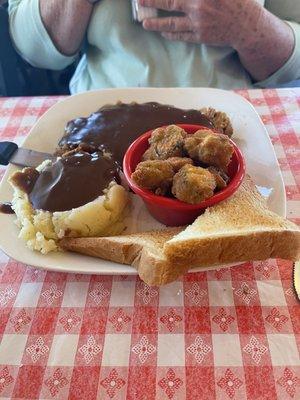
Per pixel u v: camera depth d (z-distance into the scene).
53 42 0.47
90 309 0.25
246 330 0.23
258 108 0.40
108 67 0.48
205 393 0.21
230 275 0.26
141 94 0.39
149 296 0.25
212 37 0.43
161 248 0.24
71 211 0.26
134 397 0.21
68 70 0.57
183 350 0.22
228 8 0.41
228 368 0.21
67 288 0.26
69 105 0.38
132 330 0.23
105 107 0.36
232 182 0.27
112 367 0.22
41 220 0.27
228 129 0.34
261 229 0.24
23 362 0.22
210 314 0.24
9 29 0.50
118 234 0.28
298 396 0.20
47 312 0.24
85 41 0.50
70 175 0.28
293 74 0.50
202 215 0.26
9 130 0.38
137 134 0.33
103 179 0.28
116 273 0.24
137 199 0.30
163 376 0.21
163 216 0.28
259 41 0.44
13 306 0.25
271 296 0.25
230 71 0.47
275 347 0.22
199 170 0.25
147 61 0.46
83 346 0.23
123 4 0.44
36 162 0.32
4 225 0.27
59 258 0.25
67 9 0.44
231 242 0.23
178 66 0.46
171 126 0.29
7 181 0.30
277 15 0.50
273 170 0.31
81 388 0.21
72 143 0.33
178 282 0.26
